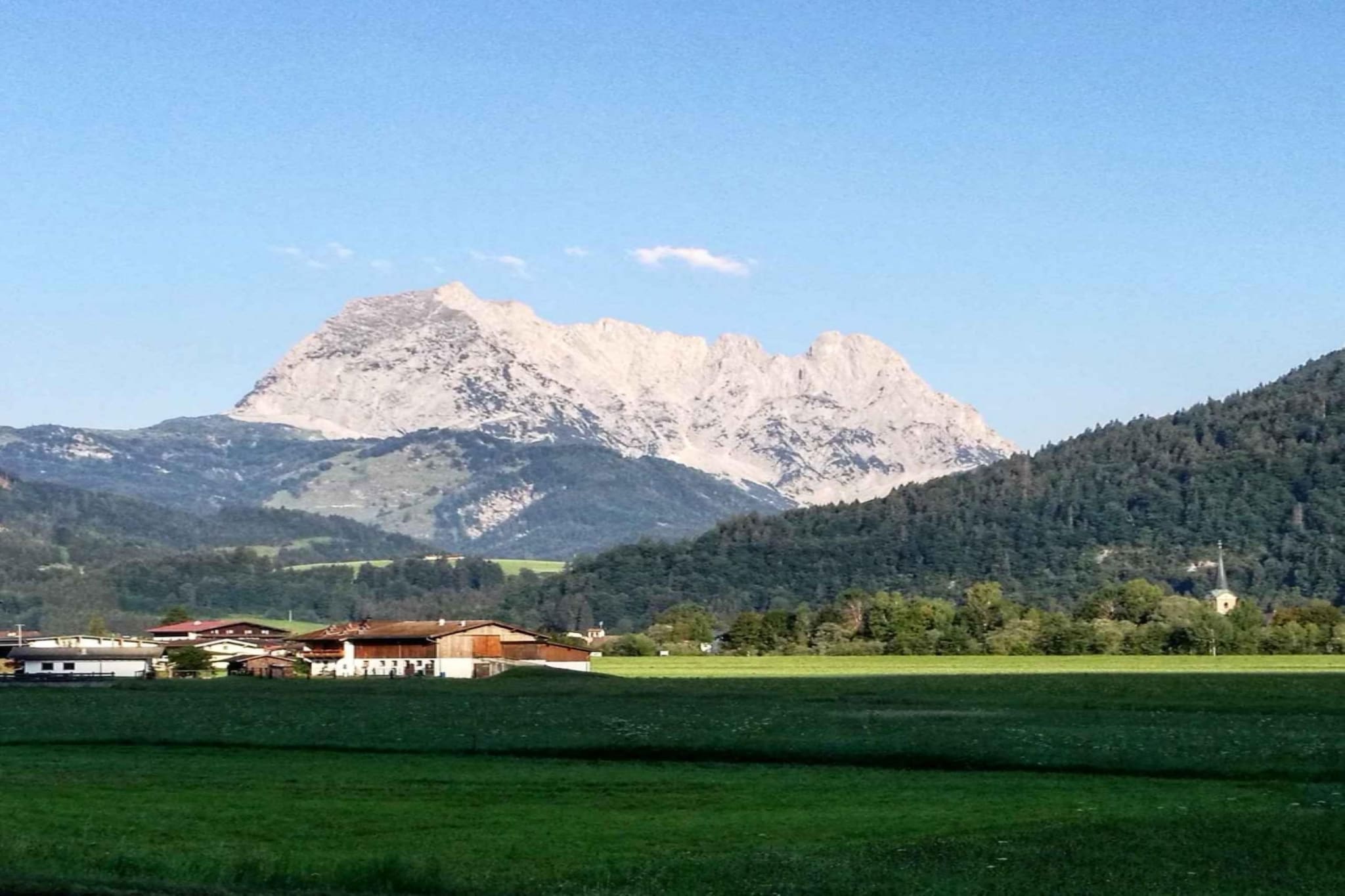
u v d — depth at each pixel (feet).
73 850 193.26
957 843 205.36
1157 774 269.44
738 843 205.77
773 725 343.67
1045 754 286.66
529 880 183.73
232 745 317.83
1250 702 402.11
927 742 302.04
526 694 479.00
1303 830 213.46
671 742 306.55
